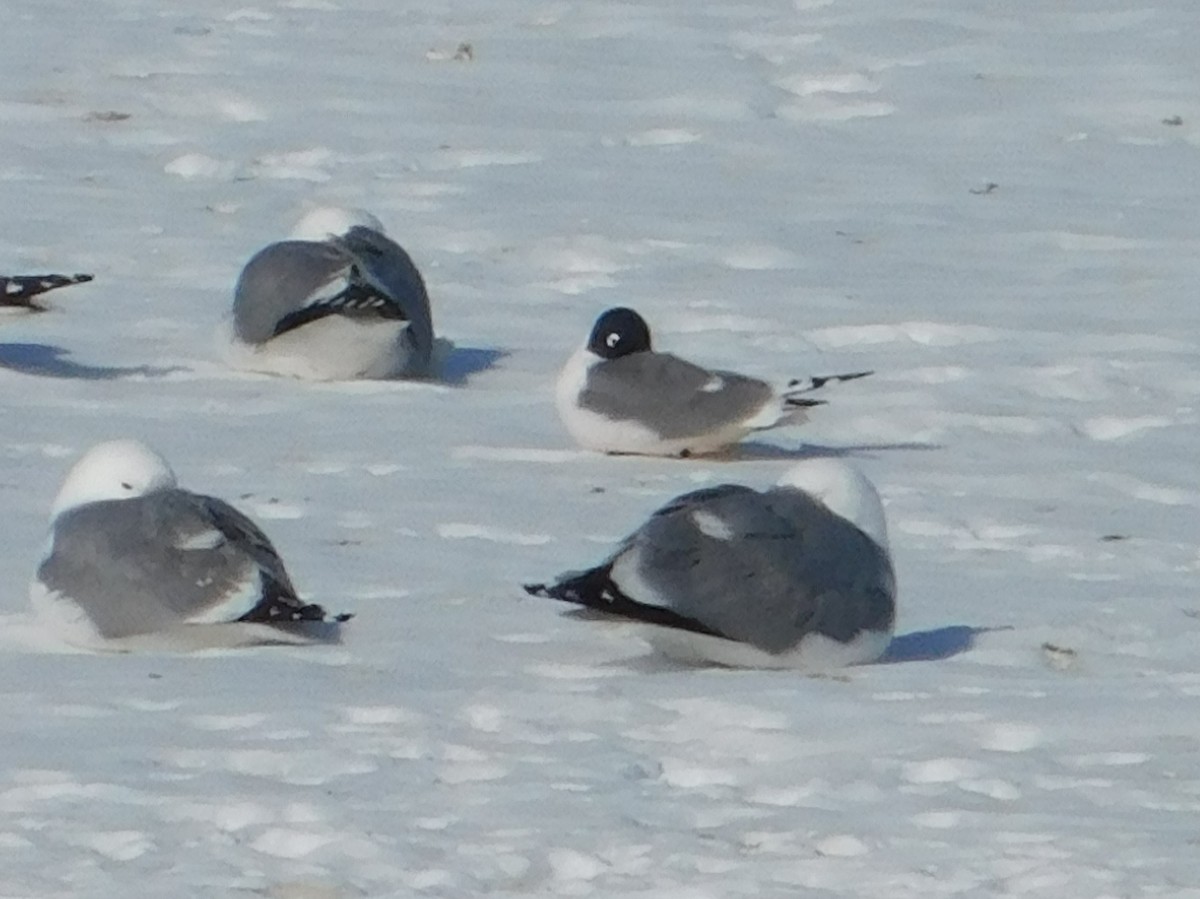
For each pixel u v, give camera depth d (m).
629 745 9.17
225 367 16.52
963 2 28.06
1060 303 18.45
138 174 21.77
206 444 14.48
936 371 16.55
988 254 20.05
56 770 8.73
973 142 23.75
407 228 20.33
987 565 12.33
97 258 19.17
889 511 13.38
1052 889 7.65
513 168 22.36
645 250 19.83
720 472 14.28
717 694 9.73
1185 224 21.09
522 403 15.94
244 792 8.51
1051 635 10.88
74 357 16.59
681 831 8.24
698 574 9.95
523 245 19.92
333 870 7.81
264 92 24.23
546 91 24.77
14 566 11.66
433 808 8.42
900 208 21.44
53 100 23.70
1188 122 24.44
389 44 26.27
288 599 10.19
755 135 23.69
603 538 12.57
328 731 9.24
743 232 20.36
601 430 14.54
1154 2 28.11
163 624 10.19
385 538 12.45
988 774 8.84
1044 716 9.50
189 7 27.55
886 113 24.56
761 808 8.47
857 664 10.29
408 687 9.84
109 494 10.52
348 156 22.47
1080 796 8.63
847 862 7.92
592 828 8.23
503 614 11.03
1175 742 9.26
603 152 23.02
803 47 26.38
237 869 7.81
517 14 27.50
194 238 19.91
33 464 13.83
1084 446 15.00
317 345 16.17
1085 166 23.08
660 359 14.63
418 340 16.55
